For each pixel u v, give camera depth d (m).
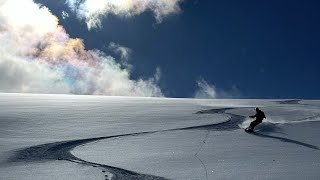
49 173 12.03
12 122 23.41
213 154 14.48
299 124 23.22
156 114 29.72
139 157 14.13
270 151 14.96
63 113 29.22
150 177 11.41
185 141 17.58
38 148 16.42
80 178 11.40
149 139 18.19
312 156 13.89
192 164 12.80
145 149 15.71
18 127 21.70
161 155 14.43
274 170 11.69
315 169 11.74
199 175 11.33
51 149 16.33
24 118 25.33
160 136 19.09
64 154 15.33
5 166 13.15
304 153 14.48
